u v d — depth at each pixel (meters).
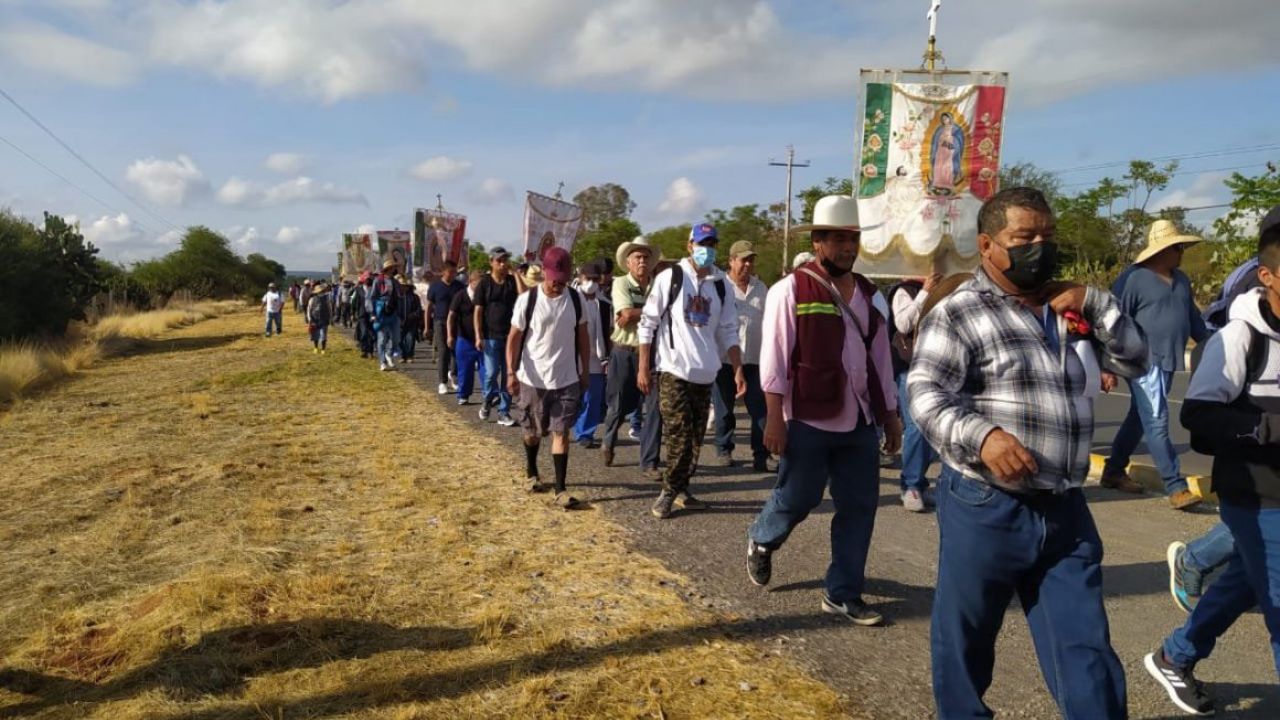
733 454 8.05
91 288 25.36
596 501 6.13
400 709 3.11
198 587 4.19
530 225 12.19
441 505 5.97
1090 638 2.29
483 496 6.23
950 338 2.44
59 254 23.86
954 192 6.64
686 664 3.49
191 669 3.41
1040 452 2.33
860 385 3.88
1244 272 4.18
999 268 2.42
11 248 21.75
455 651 3.59
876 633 3.85
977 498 2.40
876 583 4.50
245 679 3.34
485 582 4.42
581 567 4.67
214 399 11.90
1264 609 2.64
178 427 9.49
